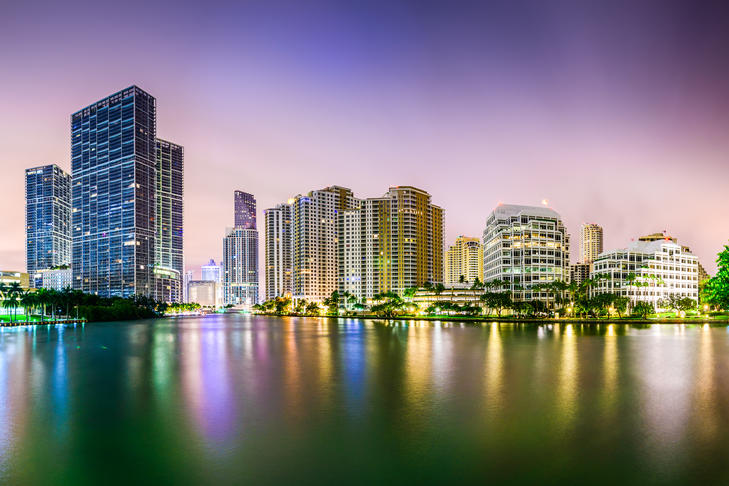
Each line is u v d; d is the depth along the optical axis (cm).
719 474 2322
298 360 6944
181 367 6297
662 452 2633
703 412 3478
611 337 10181
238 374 5606
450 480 2273
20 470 2459
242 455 2658
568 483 2228
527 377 5066
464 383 4750
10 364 6712
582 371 5434
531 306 18050
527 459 2548
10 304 19550
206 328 17225
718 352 7256
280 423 3312
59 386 4862
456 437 2936
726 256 8938
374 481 2272
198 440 2942
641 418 3322
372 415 3503
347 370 5819
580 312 17775
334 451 2709
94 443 2897
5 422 3394
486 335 11225
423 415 3475
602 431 3019
